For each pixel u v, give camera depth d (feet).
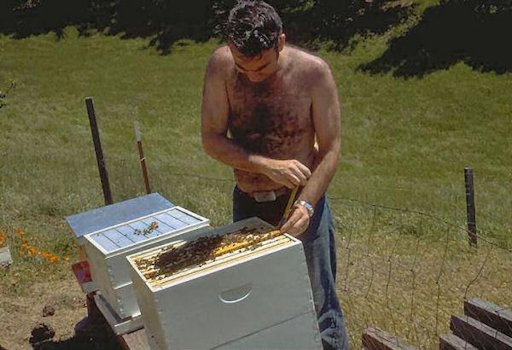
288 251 8.33
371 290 19.24
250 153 9.42
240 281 8.11
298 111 9.48
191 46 108.47
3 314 16.78
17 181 33.73
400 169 66.23
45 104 87.56
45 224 24.86
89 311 15.62
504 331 13.32
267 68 8.91
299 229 9.05
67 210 26.96
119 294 12.18
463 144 72.18
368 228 27.40
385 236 26.35
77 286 18.85
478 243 26.32
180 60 104.12
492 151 69.87
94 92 92.73
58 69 102.89
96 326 15.55
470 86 83.87
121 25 117.80
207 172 54.54
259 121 9.57
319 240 9.87
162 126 79.66
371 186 54.08
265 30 8.57
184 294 7.82
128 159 56.49
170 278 7.93
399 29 99.50
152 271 8.29
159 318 7.77
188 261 8.39
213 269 7.97
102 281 12.93
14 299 17.95
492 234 29.04
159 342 8.30
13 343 15.35
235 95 9.53
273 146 9.64
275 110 9.46
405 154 70.69
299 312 8.54
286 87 9.36
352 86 89.04
